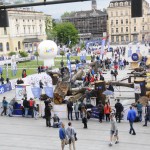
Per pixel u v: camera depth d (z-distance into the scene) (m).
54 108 25.64
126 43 155.62
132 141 19.14
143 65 50.69
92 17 174.25
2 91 38.84
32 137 20.72
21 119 25.70
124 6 157.62
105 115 24.25
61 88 27.59
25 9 111.88
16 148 18.62
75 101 26.52
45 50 56.16
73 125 23.17
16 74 55.31
